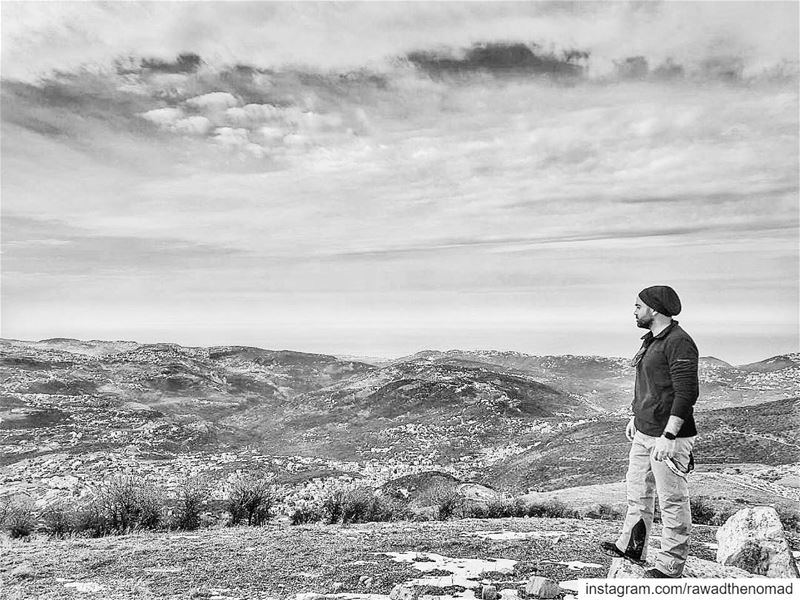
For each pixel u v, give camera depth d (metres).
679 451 6.70
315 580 10.49
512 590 9.26
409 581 10.21
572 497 43.19
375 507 24.67
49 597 9.77
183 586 10.35
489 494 38.34
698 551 13.22
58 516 21.56
